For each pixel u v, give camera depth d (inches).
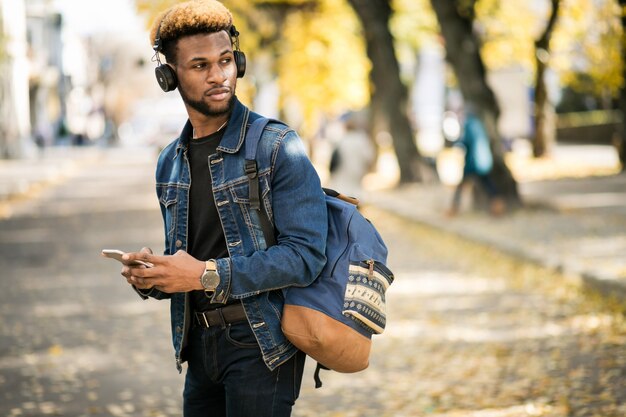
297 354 132.6
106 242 658.2
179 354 133.1
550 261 457.1
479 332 339.9
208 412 139.9
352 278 127.9
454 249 573.3
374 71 1061.1
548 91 1401.3
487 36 1326.3
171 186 132.7
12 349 333.7
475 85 728.3
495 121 733.3
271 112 1540.4
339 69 1332.4
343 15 1288.1
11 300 434.9
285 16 1283.2
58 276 506.6
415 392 265.3
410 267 515.5
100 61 3909.9
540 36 1147.3
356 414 246.1
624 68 951.6
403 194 946.1
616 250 489.4
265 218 127.6
